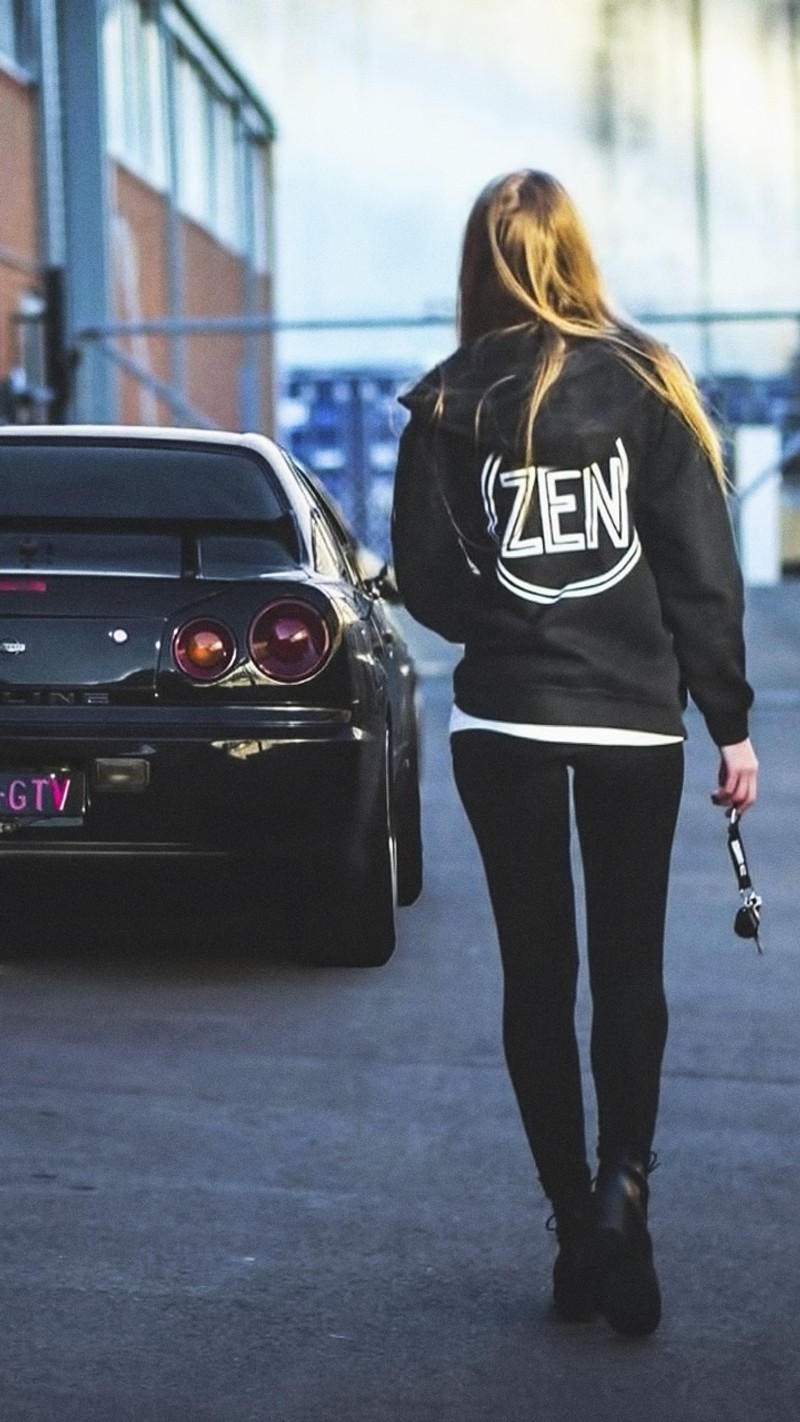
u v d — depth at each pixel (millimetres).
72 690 10391
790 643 38812
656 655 5836
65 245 31250
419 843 13484
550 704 5770
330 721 10477
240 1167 7707
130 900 13281
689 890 14070
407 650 14219
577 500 5770
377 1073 9102
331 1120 8359
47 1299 6293
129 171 39438
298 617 10484
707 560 5770
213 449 11727
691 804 18703
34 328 30922
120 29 39375
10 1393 5551
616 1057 5898
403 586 6000
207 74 47688
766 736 24750
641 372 5793
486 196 6027
